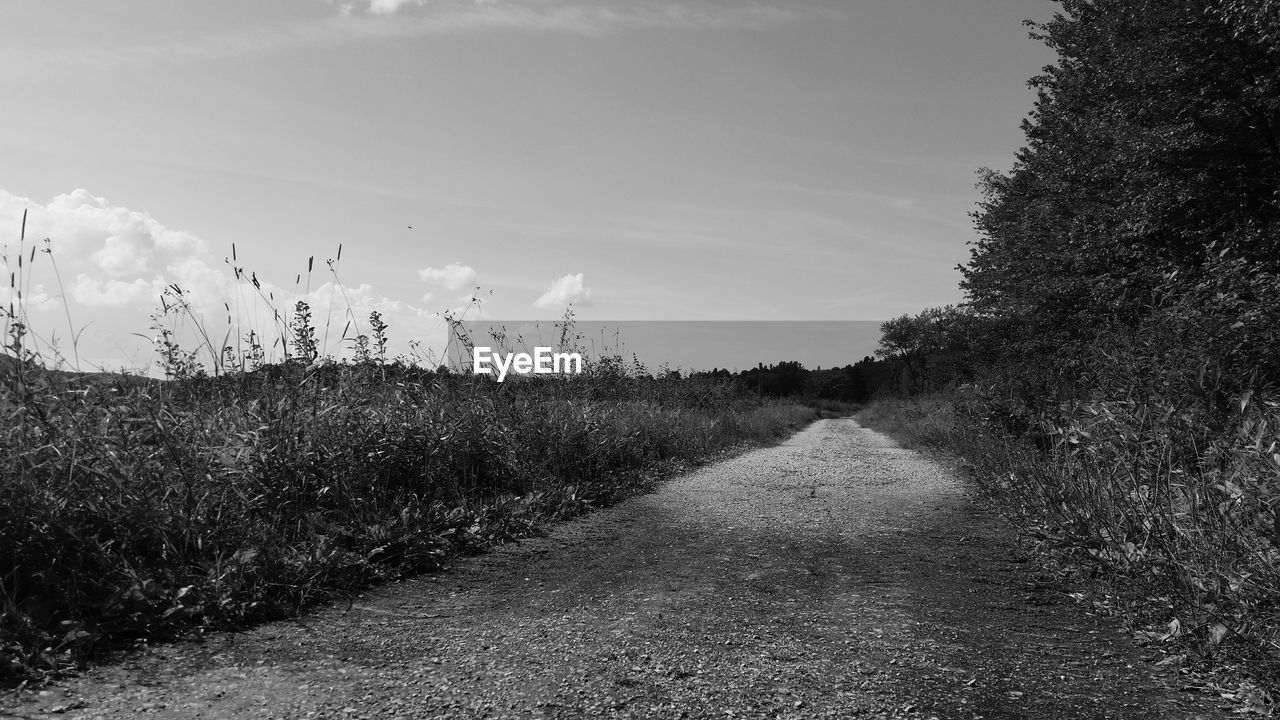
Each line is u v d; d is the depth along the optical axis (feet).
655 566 18.89
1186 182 42.98
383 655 12.12
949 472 40.19
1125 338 24.38
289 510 18.93
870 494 31.91
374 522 20.08
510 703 10.09
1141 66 44.60
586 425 35.45
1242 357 21.91
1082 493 18.26
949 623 13.92
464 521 22.33
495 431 29.78
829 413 196.65
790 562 19.19
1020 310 58.70
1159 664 11.80
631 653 12.10
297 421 20.95
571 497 27.99
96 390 17.22
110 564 14.08
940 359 104.63
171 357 20.61
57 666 11.18
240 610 14.07
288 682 10.87
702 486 34.94
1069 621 14.21
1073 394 29.27
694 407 67.15
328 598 15.72
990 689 10.72
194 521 16.28
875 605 15.14
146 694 10.34
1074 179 55.36
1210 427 16.25
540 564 19.24
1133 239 46.14
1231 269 25.50
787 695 10.38
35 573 13.35
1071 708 10.12
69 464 15.10
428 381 29.40
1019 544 20.94
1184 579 13.12
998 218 74.90
